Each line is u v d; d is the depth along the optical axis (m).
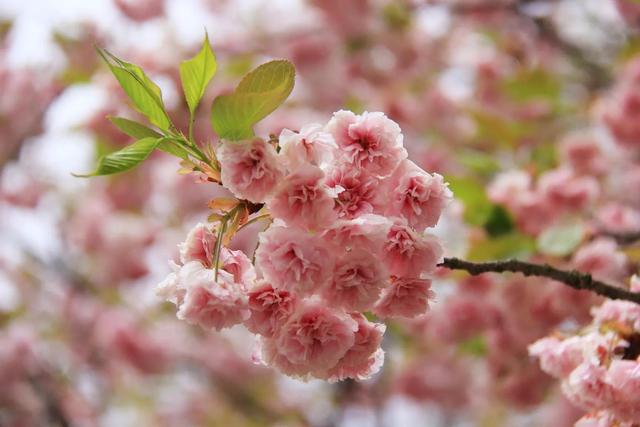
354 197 2.22
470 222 4.84
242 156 2.14
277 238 2.16
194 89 2.41
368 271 2.17
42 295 9.08
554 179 4.89
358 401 9.09
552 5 7.56
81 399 9.12
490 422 8.27
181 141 2.37
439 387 7.61
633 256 4.24
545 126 7.38
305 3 8.20
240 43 8.03
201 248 2.29
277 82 2.23
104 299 9.10
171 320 9.21
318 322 2.22
